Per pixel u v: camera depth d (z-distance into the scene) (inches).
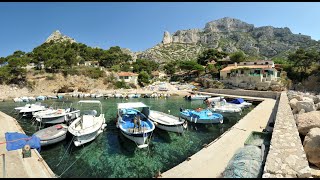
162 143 633.6
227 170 350.6
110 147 604.1
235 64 2536.9
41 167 423.8
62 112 942.4
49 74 2407.7
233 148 490.6
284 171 255.3
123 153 560.1
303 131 460.1
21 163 431.2
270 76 2074.3
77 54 3627.0
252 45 7322.8
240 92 1835.6
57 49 3142.2
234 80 2273.6
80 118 773.9
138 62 4151.1
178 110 1259.8
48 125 864.9
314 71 2060.8
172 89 2501.2
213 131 770.2
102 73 2731.3
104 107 1381.6
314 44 6407.5
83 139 594.9
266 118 796.6
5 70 2149.4
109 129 799.7
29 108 1103.0
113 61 3730.3
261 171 327.6
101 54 3868.1
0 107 1396.4
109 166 483.2
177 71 3838.6
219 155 452.1
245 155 385.7
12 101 1717.5
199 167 398.0
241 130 629.3
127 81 2824.8
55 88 2342.5
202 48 7864.2
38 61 2618.1
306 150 366.0
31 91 2192.4
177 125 699.4
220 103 1176.8
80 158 530.0
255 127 664.4
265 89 2004.2
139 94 2026.3
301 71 2171.5
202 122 830.5
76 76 2529.5
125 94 2037.4
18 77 2230.6
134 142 605.9
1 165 417.1
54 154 553.6
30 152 464.1
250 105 1301.7
